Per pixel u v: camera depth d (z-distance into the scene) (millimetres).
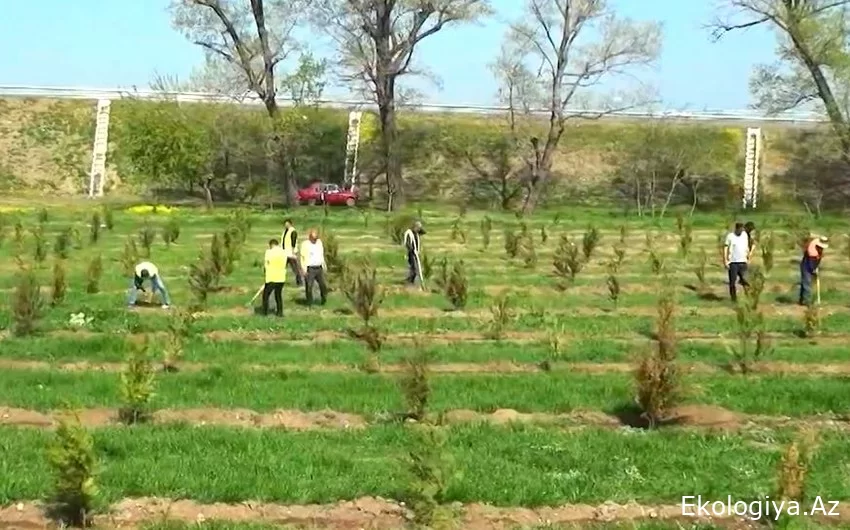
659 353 14383
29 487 10289
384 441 12609
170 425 13352
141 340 18734
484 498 10375
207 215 48125
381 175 64500
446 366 17781
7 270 29703
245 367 17156
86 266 30609
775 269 32344
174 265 31156
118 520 9859
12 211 49094
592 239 33438
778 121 66312
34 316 20125
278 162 60906
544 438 12742
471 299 25297
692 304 25391
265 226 44125
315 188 59906
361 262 29656
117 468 10945
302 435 12797
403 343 19844
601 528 9641
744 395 15211
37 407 14297
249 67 56188
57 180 63062
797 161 62688
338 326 21516
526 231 38562
